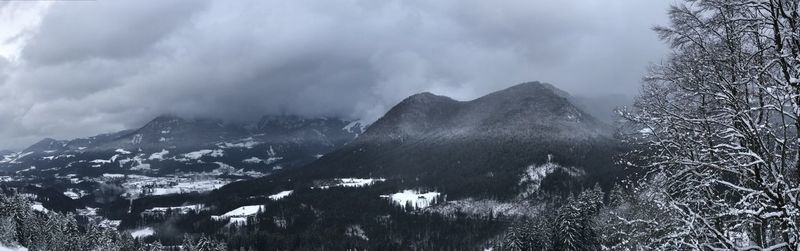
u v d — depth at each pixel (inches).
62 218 4707.2
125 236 5477.4
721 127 530.9
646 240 528.4
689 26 534.9
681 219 451.8
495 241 5246.1
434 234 6279.5
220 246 4744.1
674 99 553.3
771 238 524.7
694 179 521.7
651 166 557.0
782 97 436.5
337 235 6628.9
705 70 518.0
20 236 4382.4
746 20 489.4
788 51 472.1
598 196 2812.5
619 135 603.8
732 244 431.5
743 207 464.1
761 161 431.2
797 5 451.8
